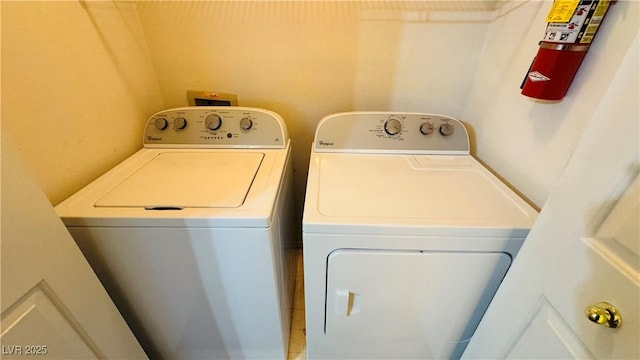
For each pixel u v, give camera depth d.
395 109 1.51
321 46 1.36
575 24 0.75
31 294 0.61
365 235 0.84
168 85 1.46
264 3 1.28
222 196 0.93
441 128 1.30
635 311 0.46
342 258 0.89
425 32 1.32
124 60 1.22
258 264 0.92
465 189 1.02
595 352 0.53
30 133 0.83
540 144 0.96
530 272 0.69
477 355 0.93
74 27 0.97
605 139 0.49
